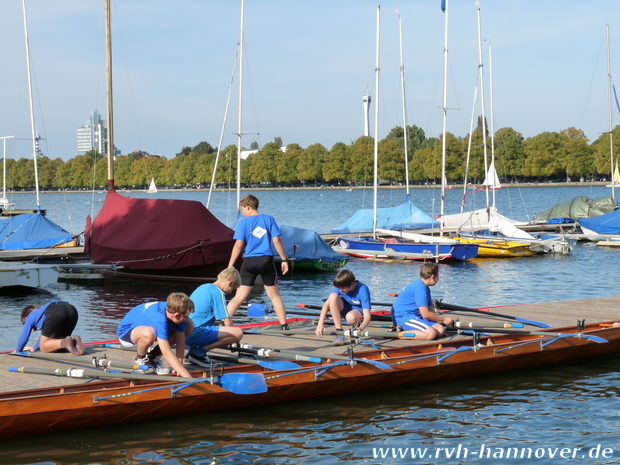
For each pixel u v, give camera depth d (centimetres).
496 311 1255
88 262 2462
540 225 3859
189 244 1986
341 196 11562
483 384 944
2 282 1784
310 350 920
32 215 2842
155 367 782
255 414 809
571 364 1058
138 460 675
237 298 1002
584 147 12475
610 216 3291
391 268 2492
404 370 895
